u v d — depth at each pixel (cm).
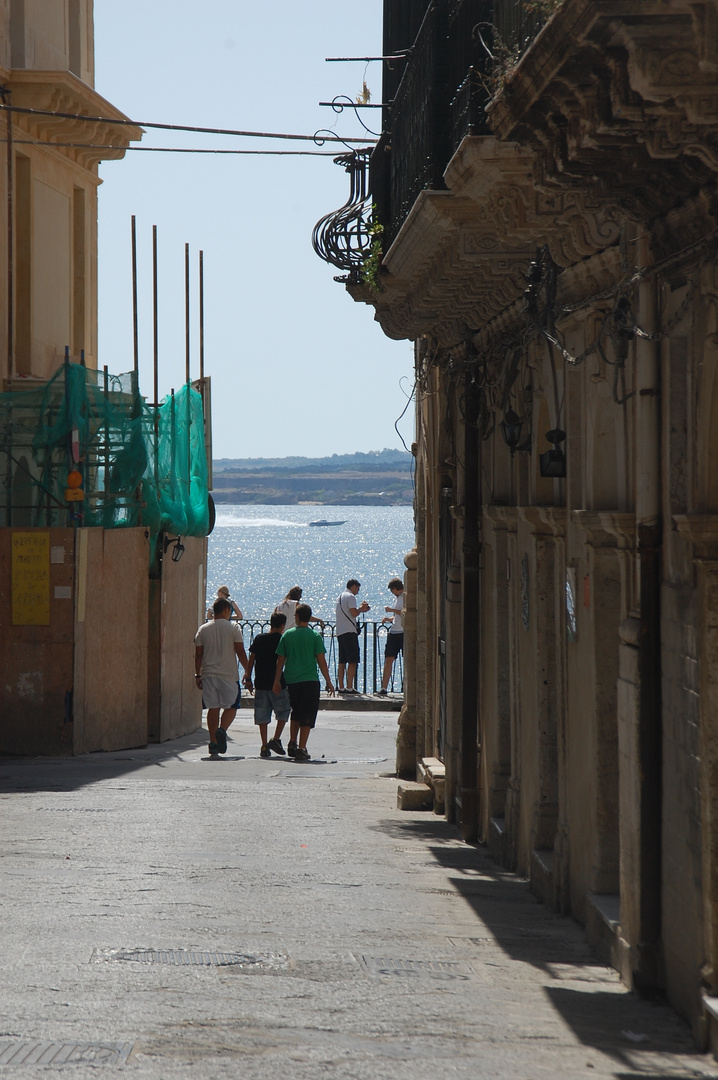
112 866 3391
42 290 8606
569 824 3322
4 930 2544
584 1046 2022
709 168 2103
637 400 2591
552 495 3797
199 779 5928
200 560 8881
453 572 5216
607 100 2055
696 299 2267
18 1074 1650
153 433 7894
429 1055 1858
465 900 3353
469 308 4366
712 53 1723
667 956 2456
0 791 5138
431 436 5916
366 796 5716
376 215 5006
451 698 5172
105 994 2108
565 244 3017
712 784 2200
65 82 8131
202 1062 1744
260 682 7231
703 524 2186
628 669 2662
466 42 3347
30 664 6831
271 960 2417
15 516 7056
